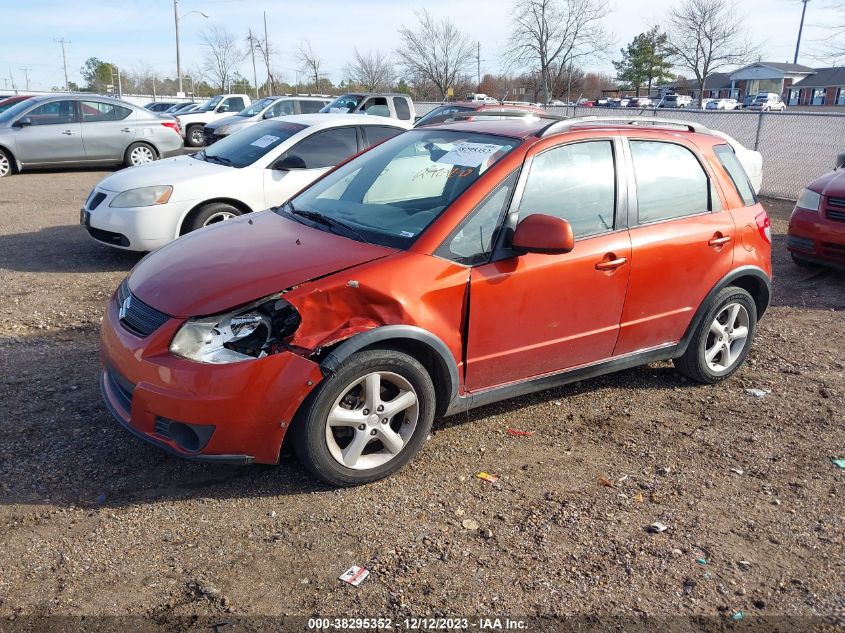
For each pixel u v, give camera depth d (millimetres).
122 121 16422
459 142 4312
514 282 3801
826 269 8570
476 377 3871
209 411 3189
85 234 9461
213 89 66188
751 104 59812
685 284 4594
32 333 5594
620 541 3273
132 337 3406
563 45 39844
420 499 3531
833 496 3721
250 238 3984
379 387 3498
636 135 4453
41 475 3568
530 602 2869
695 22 41281
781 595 2977
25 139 15445
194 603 2787
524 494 3621
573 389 4922
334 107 17312
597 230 4180
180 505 3393
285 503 3441
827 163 15086
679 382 5109
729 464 4008
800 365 5512
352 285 3369
